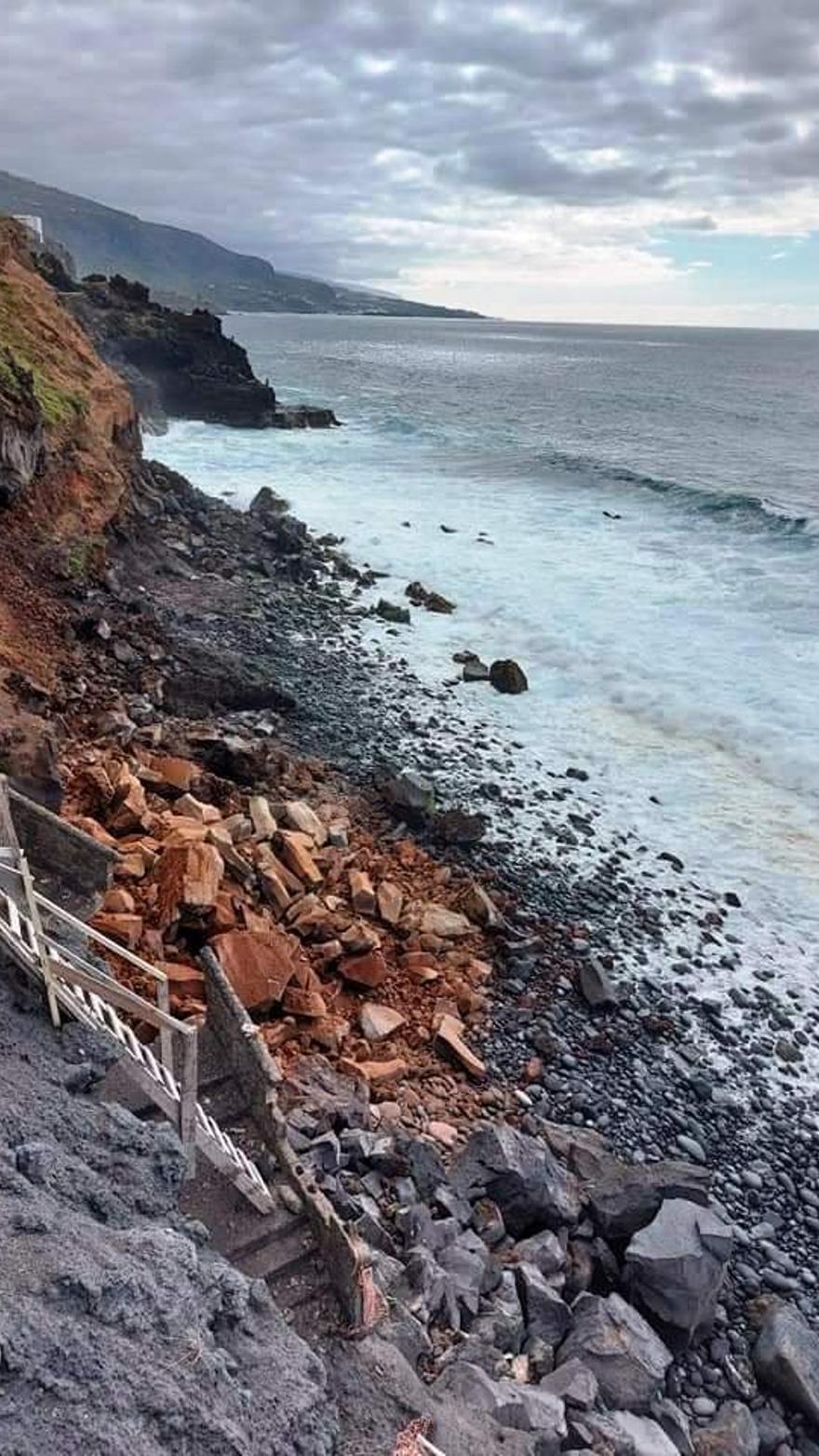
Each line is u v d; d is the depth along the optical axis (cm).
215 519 3603
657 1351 864
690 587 3141
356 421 7138
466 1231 943
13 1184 588
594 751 2138
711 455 5894
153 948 1166
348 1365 682
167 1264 582
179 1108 735
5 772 1296
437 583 3234
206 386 6469
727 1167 1173
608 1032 1353
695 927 1598
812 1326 988
